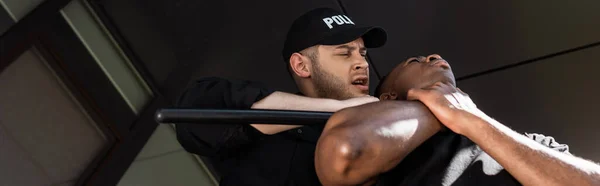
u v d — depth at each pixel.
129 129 3.60
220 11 3.55
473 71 3.58
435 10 3.52
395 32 3.60
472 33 3.53
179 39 3.64
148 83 3.72
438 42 3.59
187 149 1.90
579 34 3.38
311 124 1.57
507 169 1.42
